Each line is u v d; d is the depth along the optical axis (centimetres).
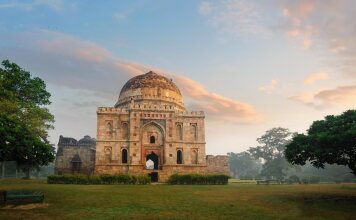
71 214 2055
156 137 6288
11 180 5431
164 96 7106
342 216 2106
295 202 2727
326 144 2775
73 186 3994
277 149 11119
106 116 6225
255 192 3600
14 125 2642
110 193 3147
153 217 1994
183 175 5325
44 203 2445
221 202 2686
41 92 4856
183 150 6322
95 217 1970
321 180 8650
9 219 1869
